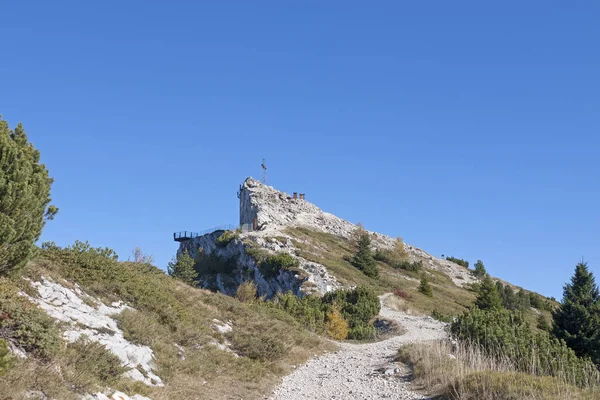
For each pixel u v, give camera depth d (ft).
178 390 43.19
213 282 227.81
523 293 279.49
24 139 46.55
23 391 28.27
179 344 56.13
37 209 43.68
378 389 53.67
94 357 37.88
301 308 114.83
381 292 192.95
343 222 351.25
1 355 27.35
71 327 42.04
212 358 56.44
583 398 39.58
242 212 360.89
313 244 262.26
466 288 278.67
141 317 52.90
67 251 59.06
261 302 114.21
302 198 372.17
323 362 75.77
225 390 48.85
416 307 181.47
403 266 280.31
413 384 54.08
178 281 83.51
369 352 88.69
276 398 50.55
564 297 121.39
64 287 50.06
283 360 70.38
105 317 48.83
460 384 44.37
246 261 221.66
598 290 120.47
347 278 204.85
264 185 366.22
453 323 73.51
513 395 40.04
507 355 56.39
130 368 40.29
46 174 45.91
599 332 110.93
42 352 34.55
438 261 342.44
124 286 59.06
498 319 69.87
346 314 128.98
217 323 70.54
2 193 39.93
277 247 229.25
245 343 65.77
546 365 50.57
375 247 311.68
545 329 186.09
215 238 268.62
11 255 40.60
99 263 59.72
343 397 50.78
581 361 52.29
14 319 35.17
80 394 32.19
